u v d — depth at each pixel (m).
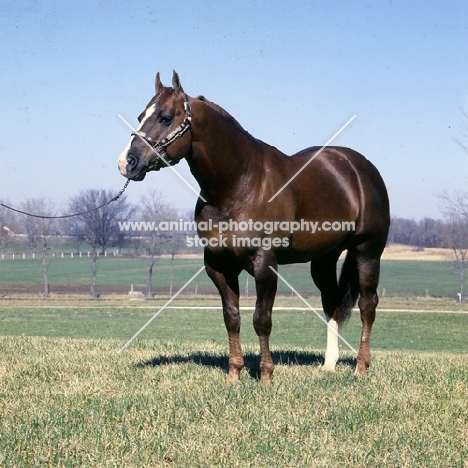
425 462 4.93
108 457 4.91
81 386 7.04
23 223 65.88
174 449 5.06
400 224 82.56
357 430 5.63
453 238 51.28
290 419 5.79
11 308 35.72
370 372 8.09
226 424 5.67
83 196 54.34
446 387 7.21
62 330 24.95
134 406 6.10
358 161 8.45
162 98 6.73
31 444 5.12
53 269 65.56
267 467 4.76
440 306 38.72
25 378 7.53
